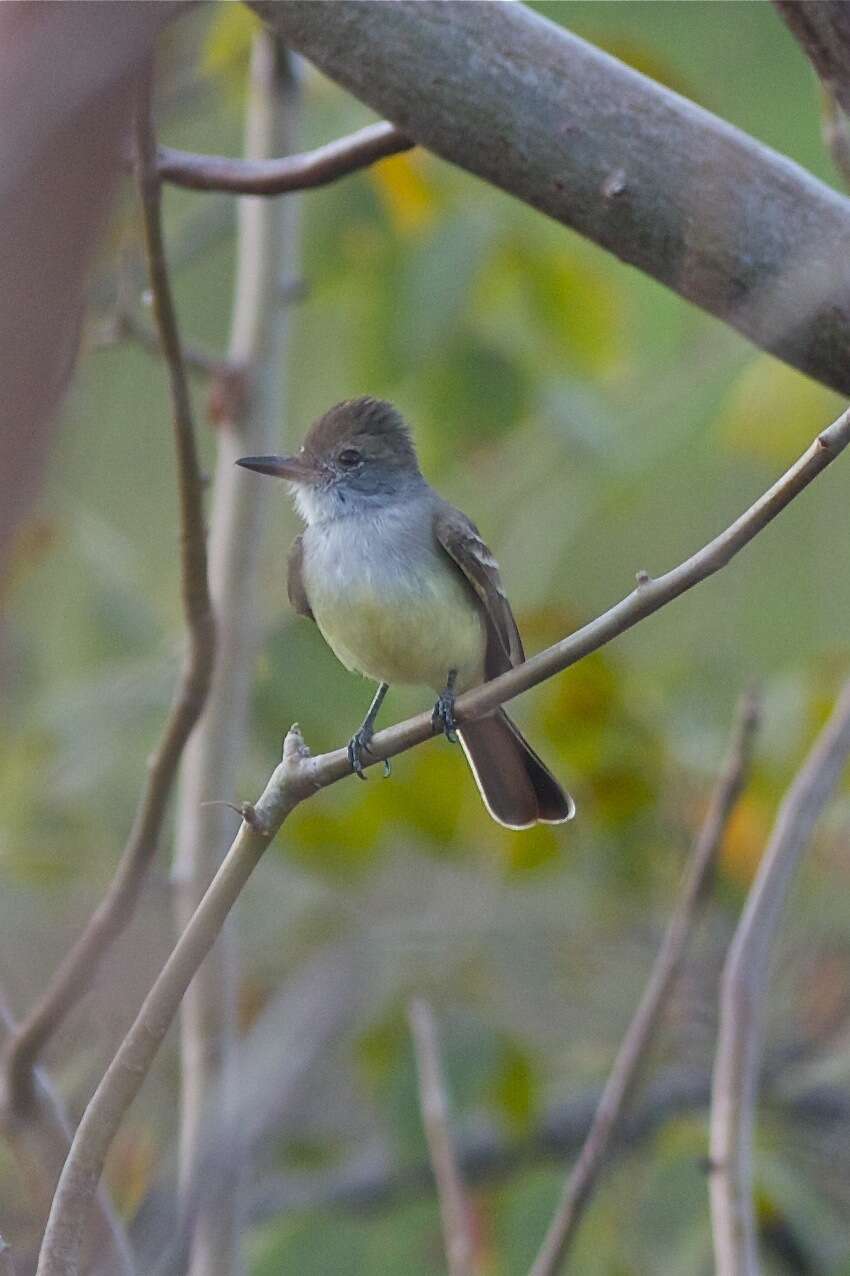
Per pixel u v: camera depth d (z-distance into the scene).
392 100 5.81
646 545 12.72
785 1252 10.19
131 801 10.56
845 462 12.83
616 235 5.74
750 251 5.58
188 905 7.96
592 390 12.09
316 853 11.08
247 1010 11.16
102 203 1.58
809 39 5.64
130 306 8.27
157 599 12.12
